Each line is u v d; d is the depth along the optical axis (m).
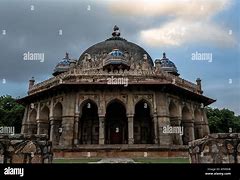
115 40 38.25
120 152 23.94
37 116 32.31
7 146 11.16
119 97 28.89
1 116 47.19
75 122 27.89
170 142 27.73
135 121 32.91
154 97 29.03
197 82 35.72
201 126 34.53
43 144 11.83
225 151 11.36
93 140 31.81
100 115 28.08
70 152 23.95
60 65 38.03
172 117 30.83
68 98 28.55
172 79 30.36
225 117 52.62
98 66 31.78
